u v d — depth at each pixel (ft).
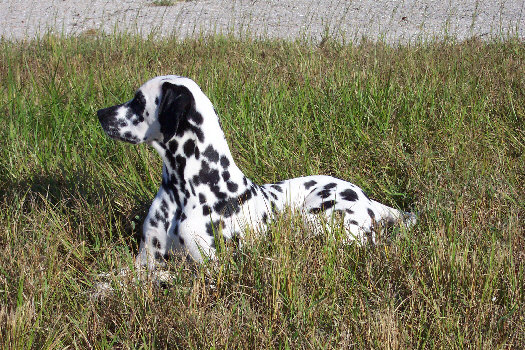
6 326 12.83
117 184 21.03
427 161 22.39
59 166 21.77
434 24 55.26
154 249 16.74
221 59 36.29
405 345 12.93
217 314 13.85
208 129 15.96
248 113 26.66
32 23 59.88
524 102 27.94
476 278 15.05
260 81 30.68
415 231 17.61
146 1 69.36
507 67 33.06
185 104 15.48
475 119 26.68
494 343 13.42
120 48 40.14
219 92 28.66
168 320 13.69
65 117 24.68
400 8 62.23
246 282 15.25
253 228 16.57
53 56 37.06
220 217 16.21
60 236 17.21
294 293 14.38
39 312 13.79
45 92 28.32
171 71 33.32
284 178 22.03
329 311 14.17
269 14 60.44
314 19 58.65
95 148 23.66
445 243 16.34
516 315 13.88
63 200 19.26
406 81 30.40
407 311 14.37
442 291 14.80
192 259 16.22
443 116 26.91
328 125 25.86
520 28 52.37
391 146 23.56
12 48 42.14
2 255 15.94
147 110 15.85
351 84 29.53
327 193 18.42
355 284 15.33
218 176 16.24
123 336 13.96
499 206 18.93
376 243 17.03
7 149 22.75
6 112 26.13
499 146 24.44
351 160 23.49
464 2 63.57
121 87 29.07
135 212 19.42
